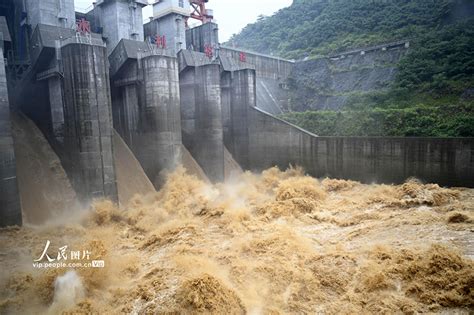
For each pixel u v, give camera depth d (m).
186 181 26.20
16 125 22.69
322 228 17.97
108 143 22.03
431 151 23.61
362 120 29.73
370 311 10.41
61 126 22.66
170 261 14.26
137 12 29.67
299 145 30.66
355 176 27.50
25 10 23.91
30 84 23.62
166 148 26.20
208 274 11.72
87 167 21.08
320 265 13.30
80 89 20.47
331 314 10.51
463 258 12.21
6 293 12.19
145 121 26.52
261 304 11.10
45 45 20.66
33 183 21.05
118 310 10.85
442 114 26.67
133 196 24.73
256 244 15.53
